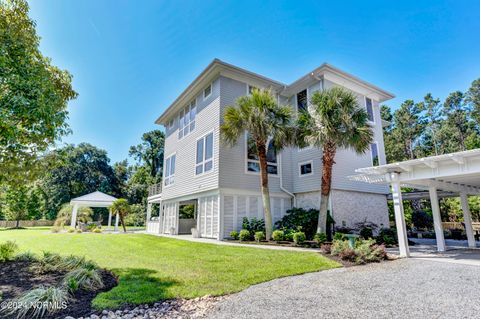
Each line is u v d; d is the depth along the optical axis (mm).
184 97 16125
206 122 14070
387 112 35094
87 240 12359
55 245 10492
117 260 6949
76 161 41375
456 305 3680
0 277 4973
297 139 11180
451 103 32562
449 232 15211
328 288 4551
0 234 16531
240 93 13773
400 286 4672
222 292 4227
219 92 13109
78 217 26500
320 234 10109
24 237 14055
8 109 4961
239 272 5559
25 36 6066
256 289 4480
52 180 38562
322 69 12898
